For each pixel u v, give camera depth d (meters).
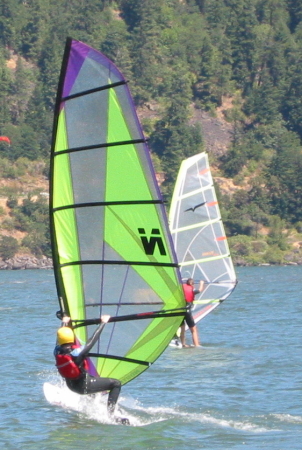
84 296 46.47
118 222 45.75
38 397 51.53
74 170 46.12
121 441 41.84
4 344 75.56
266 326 89.00
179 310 45.69
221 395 51.56
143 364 46.34
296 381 55.38
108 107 45.44
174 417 46.25
